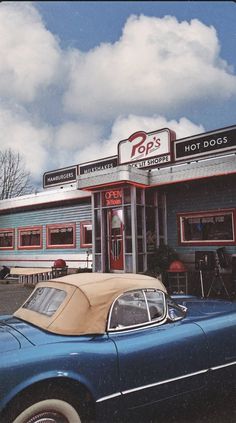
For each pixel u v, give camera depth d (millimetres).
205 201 10758
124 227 10758
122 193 10891
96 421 2705
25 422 2396
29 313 3416
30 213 16422
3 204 17250
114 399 2766
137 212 10883
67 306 3074
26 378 2426
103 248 11289
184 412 3295
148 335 3076
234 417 3236
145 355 2947
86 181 11281
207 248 10586
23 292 11344
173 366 3096
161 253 10695
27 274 13508
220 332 3484
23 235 16719
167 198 11695
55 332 2896
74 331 2865
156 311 3312
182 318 3523
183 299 4684
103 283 3236
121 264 10883
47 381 2508
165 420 3170
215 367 3367
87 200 13875
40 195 15250
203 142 10406
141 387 2898
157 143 11477
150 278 3602
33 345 2662
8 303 9305
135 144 12086
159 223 11570
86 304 2980
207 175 9672
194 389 3221
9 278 15820
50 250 15250
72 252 14328
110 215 11328
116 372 2791
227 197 10289
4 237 17844
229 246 10117
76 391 2654
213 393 3387
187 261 10984
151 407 2979
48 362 2529
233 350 3541
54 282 3594
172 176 10484
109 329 2973
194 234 10977
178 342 3168
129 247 10672
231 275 9195
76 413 2584
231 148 9789
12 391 2369
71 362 2607
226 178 9898
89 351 2717
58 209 15086
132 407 2865
